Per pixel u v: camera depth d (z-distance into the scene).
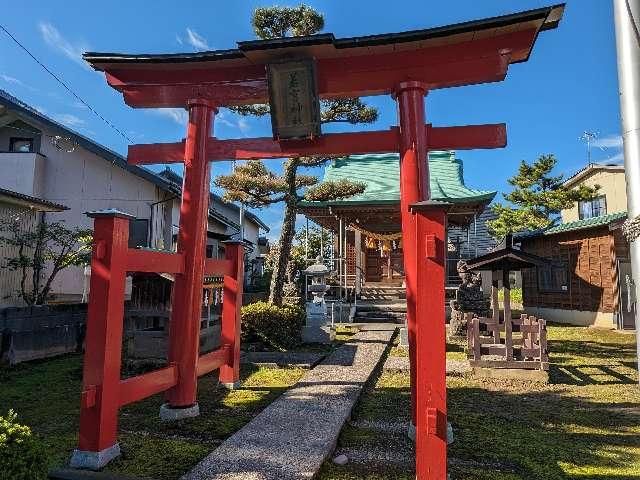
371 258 18.27
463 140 5.01
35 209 10.65
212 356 6.02
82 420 3.84
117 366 4.05
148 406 5.61
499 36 4.84
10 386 6.39
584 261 15.20
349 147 5.30
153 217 13.32
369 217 17.12
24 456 2.45
